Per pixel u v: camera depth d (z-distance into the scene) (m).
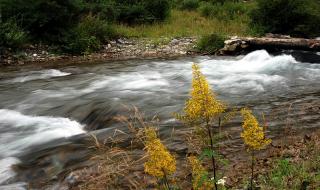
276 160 5.65
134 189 5.21
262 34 19.66
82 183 5.64
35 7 18.22
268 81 11.85
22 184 5.94
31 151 7.21
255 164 5.67
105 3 22.38
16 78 13.49
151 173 3.57
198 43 18.17
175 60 16.03
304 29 19.11
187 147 6.46
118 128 7.90
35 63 16.27
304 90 10.48
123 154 6.35
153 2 22.91
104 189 5.30
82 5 20.73
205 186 4.20
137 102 9.71
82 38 18.19
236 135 6.83
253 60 15.02
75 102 9.91
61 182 5.82
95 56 17.42
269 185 4.91
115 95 10.50
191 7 26.64
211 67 14.38
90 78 12.98
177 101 9.77
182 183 5.18
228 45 17.06
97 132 7.76
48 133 8.10
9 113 9.59
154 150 3.54
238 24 22.27
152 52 17.88
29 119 9.08
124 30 20.41
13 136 8.05
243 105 9.04
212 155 4.11
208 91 3.87
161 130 7.39
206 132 6.01
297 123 7.42
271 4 19.86
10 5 18.20
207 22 22.95
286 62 14.32
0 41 16.91
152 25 22.16
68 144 7.30
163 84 11.93
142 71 13.91
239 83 11.72
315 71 13.09
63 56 17.42
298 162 5.52
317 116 7.80
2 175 6.21
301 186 4.81
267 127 7.27
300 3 19.84
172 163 3.56
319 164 5.36
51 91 11.38
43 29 18.33
